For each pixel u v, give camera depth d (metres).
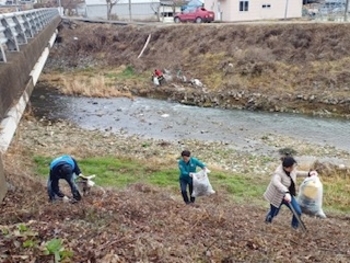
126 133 17.62
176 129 18.34
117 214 5.95
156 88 25.58
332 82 22.61
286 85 23.52
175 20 37.03
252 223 6.57
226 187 10.45
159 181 10.71
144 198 7.95
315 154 14.79
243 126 18.81
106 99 24.30
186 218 6.32
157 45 31.59
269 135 17.39
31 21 14.11
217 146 15.68
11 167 7.99
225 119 20.08
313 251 5.32
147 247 4.41
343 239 6.19
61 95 25.03
